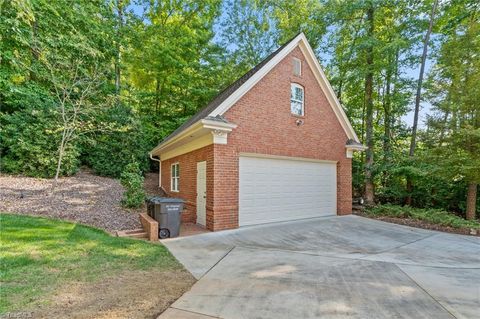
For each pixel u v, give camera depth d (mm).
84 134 13406
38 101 12141
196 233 7801
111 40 16312
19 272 4211
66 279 4062
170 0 20844
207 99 19969
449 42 12328
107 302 3385
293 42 10172
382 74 16562
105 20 16312
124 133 14641
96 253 5359
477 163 9758
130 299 3502
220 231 8062
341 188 11805
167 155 14320
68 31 13695
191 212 9812
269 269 4871
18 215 7223
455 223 9406
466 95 10586
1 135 11242
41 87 13031
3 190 9219
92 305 3285
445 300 3699
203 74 19906
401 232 8500
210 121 7758
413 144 14258
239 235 7633
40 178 11367
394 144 15938
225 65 20891
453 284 4293
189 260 5328
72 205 8766
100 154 14102
